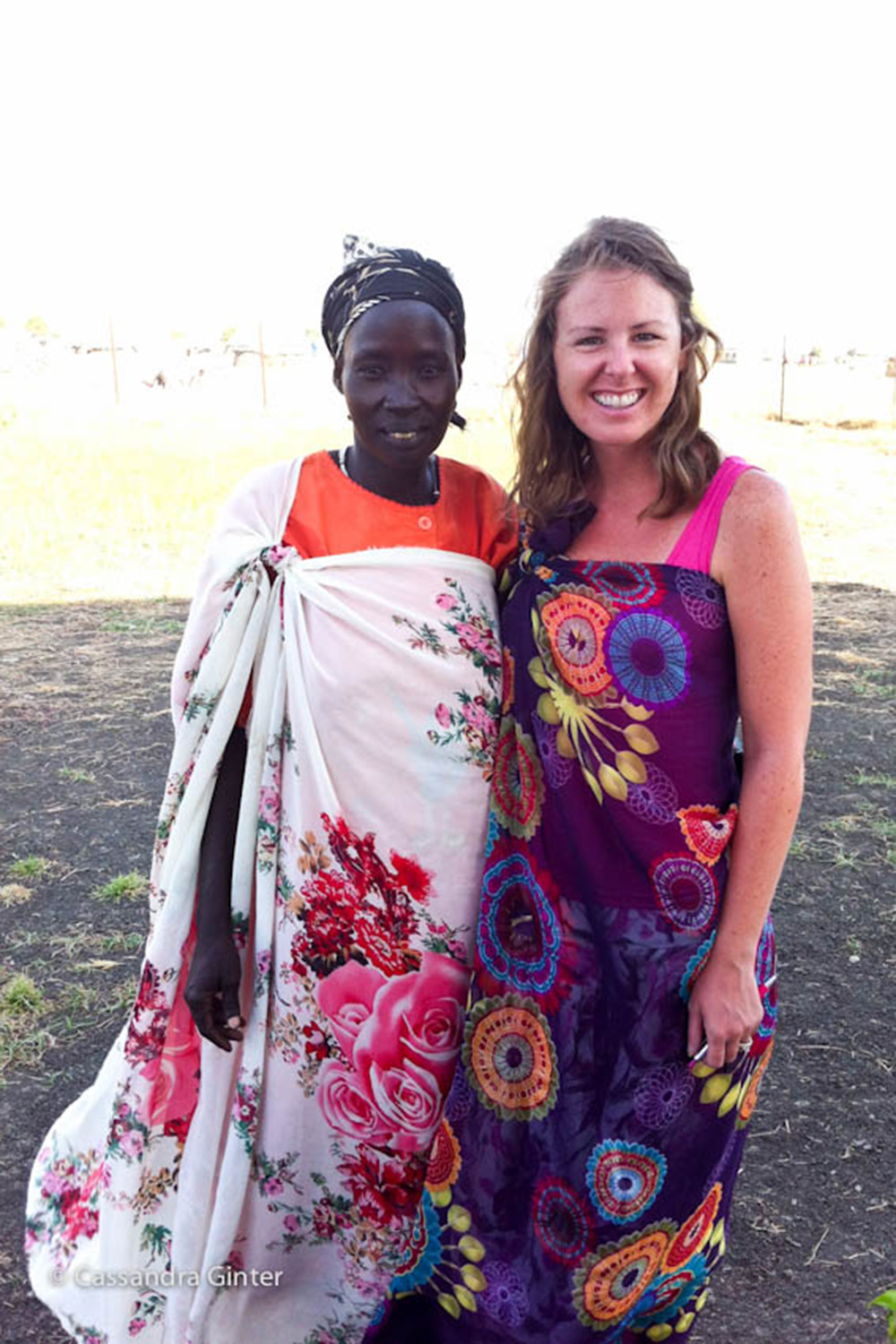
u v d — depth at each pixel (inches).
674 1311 93.9
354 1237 98.3
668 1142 87.0
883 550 458.6
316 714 91.0
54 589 392.2
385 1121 95.5
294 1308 100.7
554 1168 88.0
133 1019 96.7
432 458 98.5
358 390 91.0
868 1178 128.0
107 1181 97.7
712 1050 85.8
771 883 84.7
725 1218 92.8
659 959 85.4
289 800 93.3
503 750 90.7
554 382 88.2
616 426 83.0
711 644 83.9
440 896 92.1
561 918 87.1
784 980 165.9
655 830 84.7
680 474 82.6
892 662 316.5
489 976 90.3
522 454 90.6
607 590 85.0
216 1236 96.7
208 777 94.0
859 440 762.8
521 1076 90.0
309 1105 96.7
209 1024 94.4
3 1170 126.5
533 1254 89.8
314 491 94.7
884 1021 156.4
